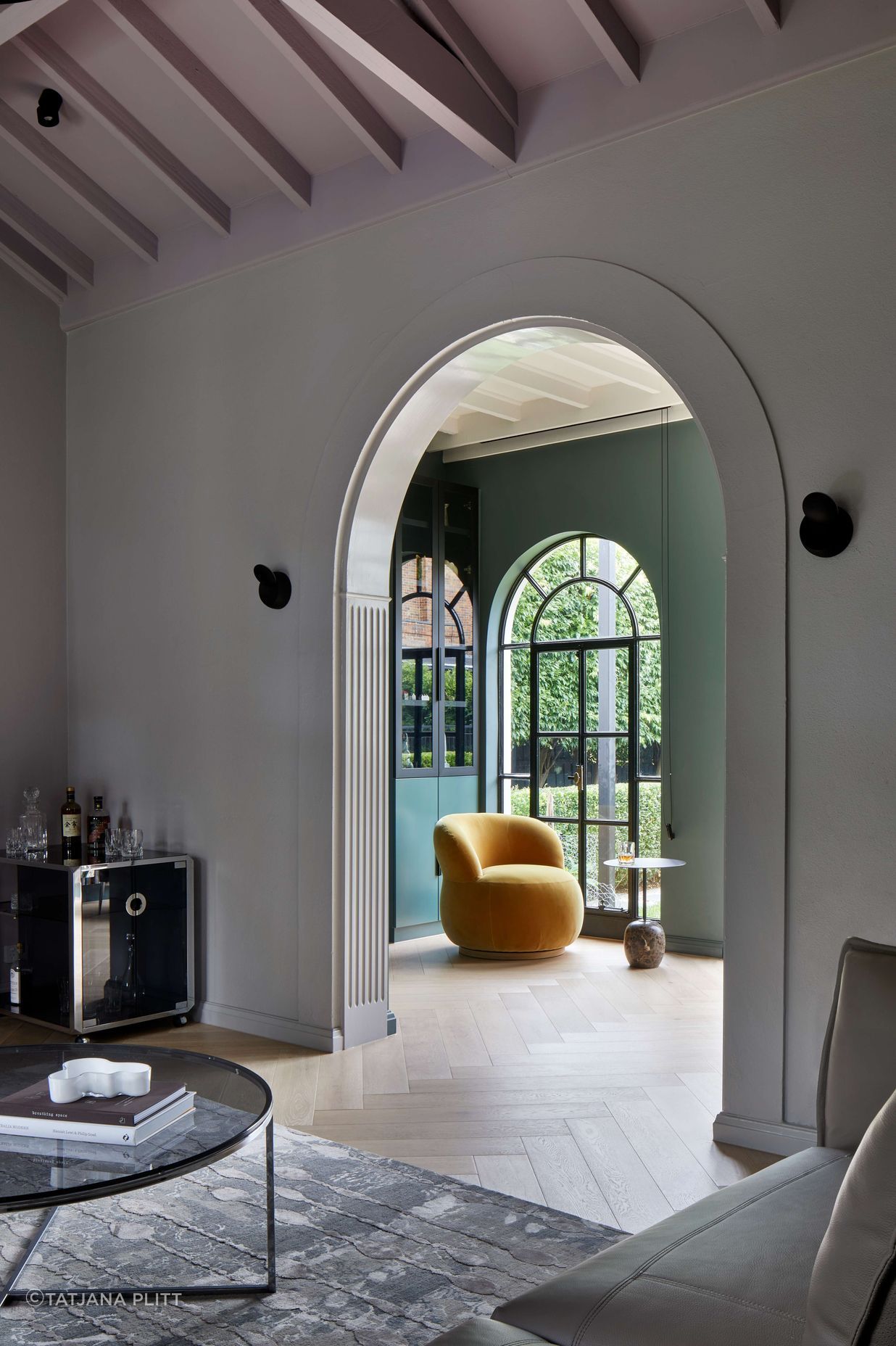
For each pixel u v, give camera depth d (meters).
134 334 5.53
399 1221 2.94
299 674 4.75
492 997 5.55
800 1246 1.74
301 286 4.80
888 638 3.23
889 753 3.22
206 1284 2.60
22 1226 2.95
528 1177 3.24
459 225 4.28
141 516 5.48
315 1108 3.86
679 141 3.70
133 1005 4.86
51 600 5.81
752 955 3.46
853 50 3.30
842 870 3.30
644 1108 3.84
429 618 7.47
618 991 5.70
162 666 5.36
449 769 7.58
